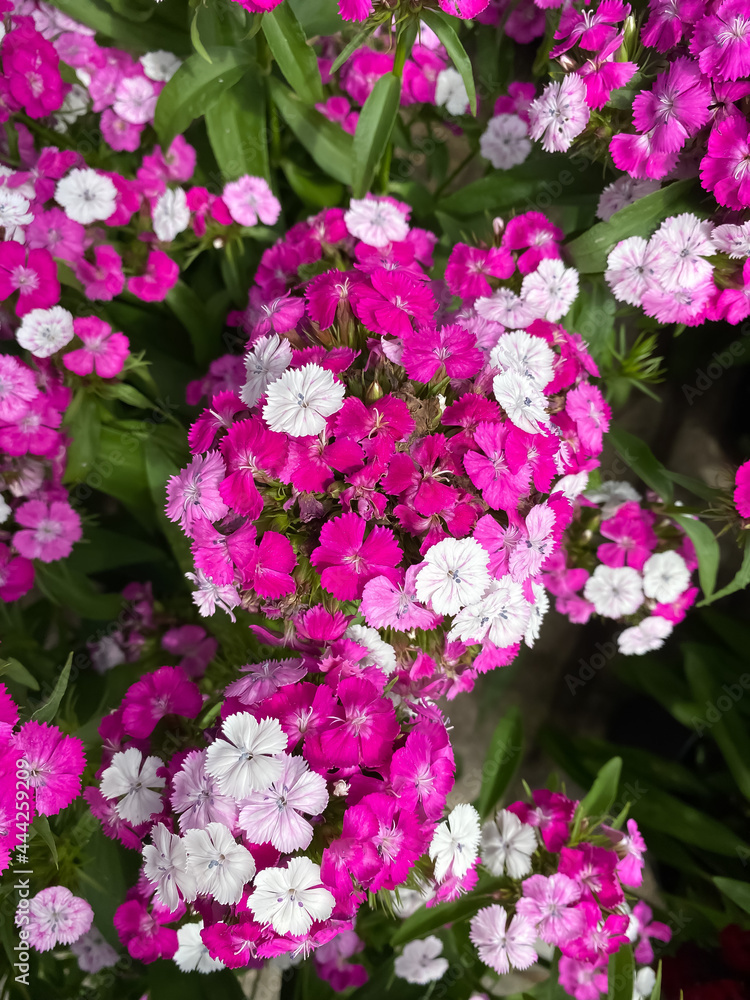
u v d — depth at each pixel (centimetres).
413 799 22
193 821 22
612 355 37
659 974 30
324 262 32
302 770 21
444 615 25
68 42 34
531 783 45
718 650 39
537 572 25
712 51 26
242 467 22
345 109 35
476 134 39
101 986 33
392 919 34
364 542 22
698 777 39
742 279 29
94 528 38
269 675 23
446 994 34
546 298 30
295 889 20
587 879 29
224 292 37
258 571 23
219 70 33
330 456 22
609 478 44
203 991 30
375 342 24
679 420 46
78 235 32
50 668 36
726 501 31
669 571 34
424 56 35
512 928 29
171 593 40
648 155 28
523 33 36
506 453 22
